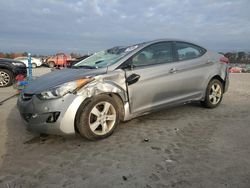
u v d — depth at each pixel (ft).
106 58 15.05
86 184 8.84
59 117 11.66
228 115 16.87
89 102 12.19
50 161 10.66
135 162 10.32
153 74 14.49
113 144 12.24
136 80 13.80
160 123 15.30
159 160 10.43
